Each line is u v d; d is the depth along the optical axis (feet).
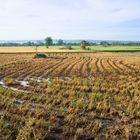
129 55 255.09
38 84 70.64
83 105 45.11
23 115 39.52
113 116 40.63
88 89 61.36
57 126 35.12
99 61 164.25
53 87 63.87
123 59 186.91
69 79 81.46
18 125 34.94
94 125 35.45
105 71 104.88
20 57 208.23
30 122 34.60
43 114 39.47
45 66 122.42
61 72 99.55
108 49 414.62
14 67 115.55
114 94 57.36
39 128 33.55
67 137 31.50
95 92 59.57
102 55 254.27
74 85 68.59
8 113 40.04
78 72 100.07
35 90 59.98
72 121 36.22
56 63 143.23
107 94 56.80
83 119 37.32
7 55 241.96
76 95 54.75
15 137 30.71
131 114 40.98
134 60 174.09
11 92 55.06
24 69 107.65
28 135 30.27
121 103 48.29
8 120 37.17
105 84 69.36
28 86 67.05
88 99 51.83
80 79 80.07
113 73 98.53
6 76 86.22
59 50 377.30
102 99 51.06
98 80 78.02
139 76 89.97
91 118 39.14
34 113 39.96
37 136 30.09
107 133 32.30
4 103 45.73
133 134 32.78
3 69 106.63
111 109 43.19
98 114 41.60
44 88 64.08
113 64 140.36
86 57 214.69
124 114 40.47
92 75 92.43
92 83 71.77
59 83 71.77
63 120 37.70
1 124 33.81
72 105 45.09
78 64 137.18
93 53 298.97
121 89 63.26
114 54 276.00
